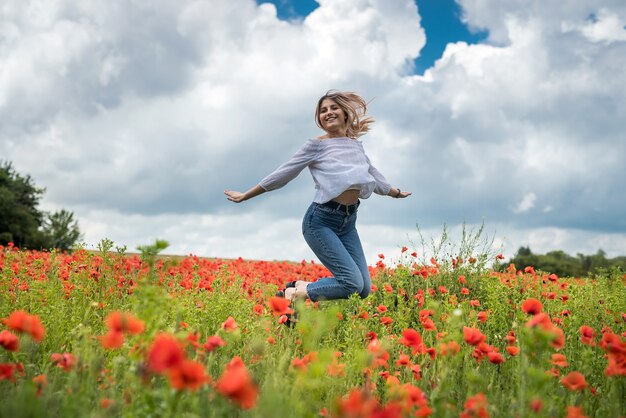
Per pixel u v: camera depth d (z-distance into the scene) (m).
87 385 2.25
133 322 2.08
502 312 4.76
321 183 5.03
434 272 6.24
